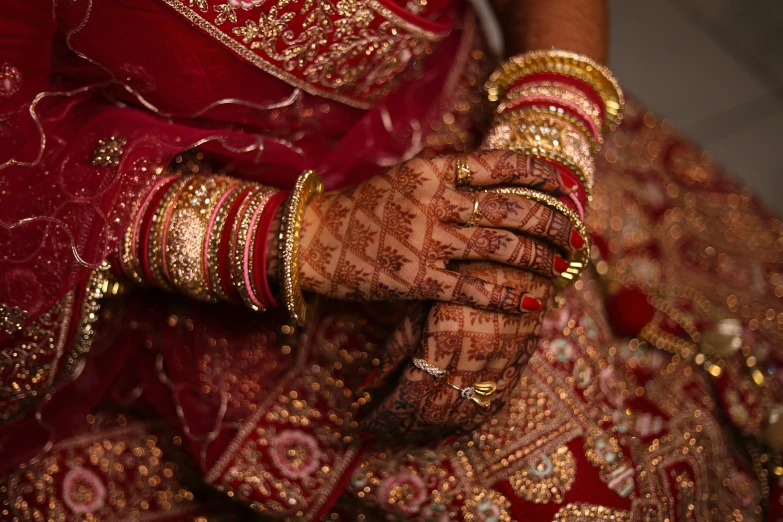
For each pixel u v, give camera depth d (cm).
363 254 55
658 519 61
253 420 61
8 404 60
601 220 75
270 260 57
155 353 63
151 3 54
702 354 71
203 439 60
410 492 60
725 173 82
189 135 59
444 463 60
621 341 71
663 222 77
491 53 74
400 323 57
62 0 54
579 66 64
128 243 57
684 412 67
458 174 56
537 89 63
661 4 140
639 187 78
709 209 79
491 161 56
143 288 63
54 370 60
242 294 57
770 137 121
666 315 73
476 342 55
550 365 62
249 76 59
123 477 65
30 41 54
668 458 64
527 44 68
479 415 57
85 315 59
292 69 60
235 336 63
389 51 62
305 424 61
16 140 55
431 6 62
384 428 58
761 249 78
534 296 56
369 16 60
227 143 61
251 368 62
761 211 80
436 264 55
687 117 124
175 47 56
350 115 65
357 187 57
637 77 129
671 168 80
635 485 61
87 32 55
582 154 62
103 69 57
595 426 61
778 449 67
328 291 56
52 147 56
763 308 75
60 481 63
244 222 56
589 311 67
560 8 67
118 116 58
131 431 66
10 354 58
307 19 58
